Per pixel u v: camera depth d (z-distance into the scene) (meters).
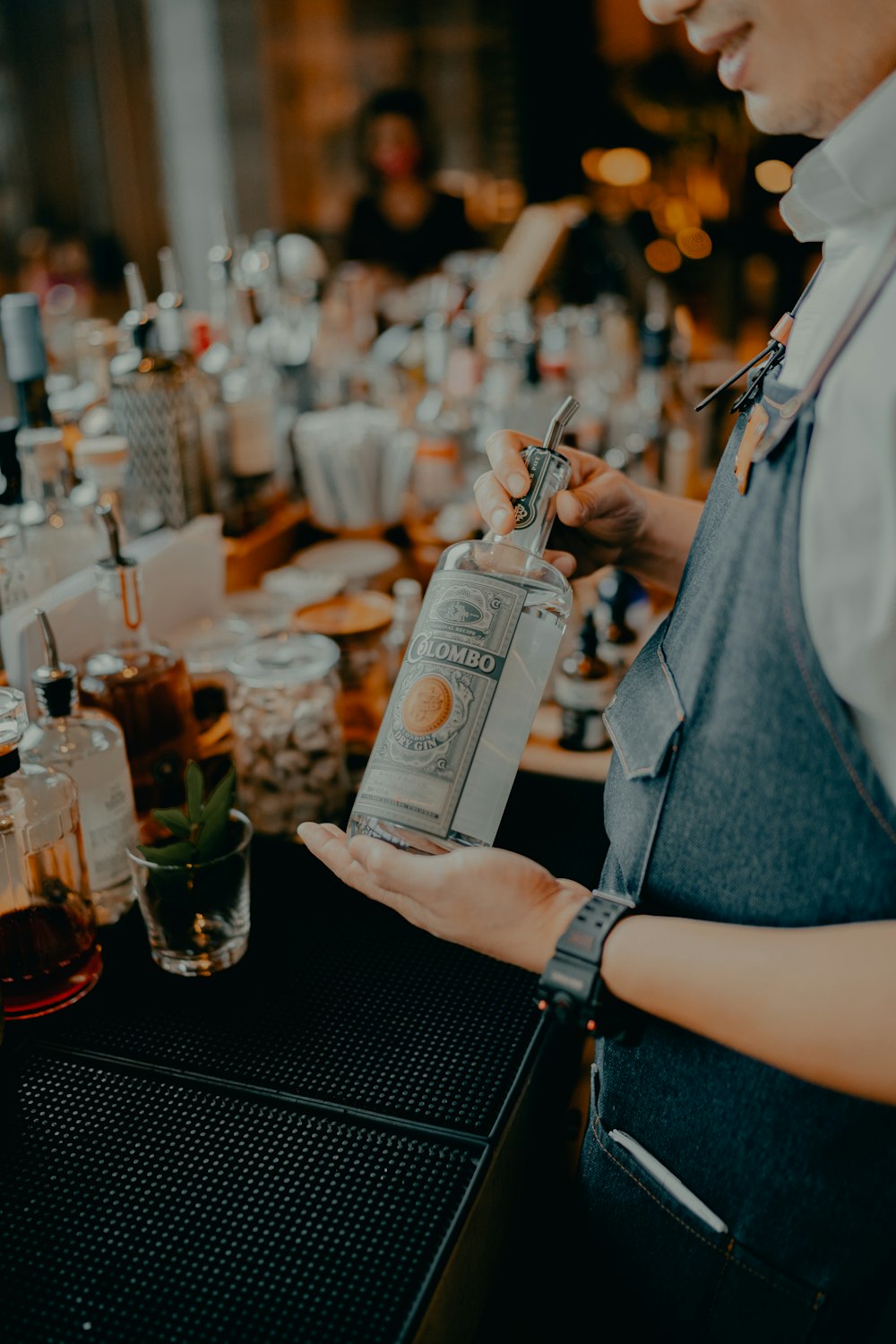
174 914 0.96
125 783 1.07
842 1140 0.67
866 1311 0.72
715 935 0.60
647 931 0.62
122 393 1.39
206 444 1.56
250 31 4.36
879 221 0.60
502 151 4.18
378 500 1.77
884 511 0.54
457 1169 0.77
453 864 0.68
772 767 0.63
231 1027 0.93
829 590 0.57
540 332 2.06
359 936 1.06
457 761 0.72
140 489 1.43
